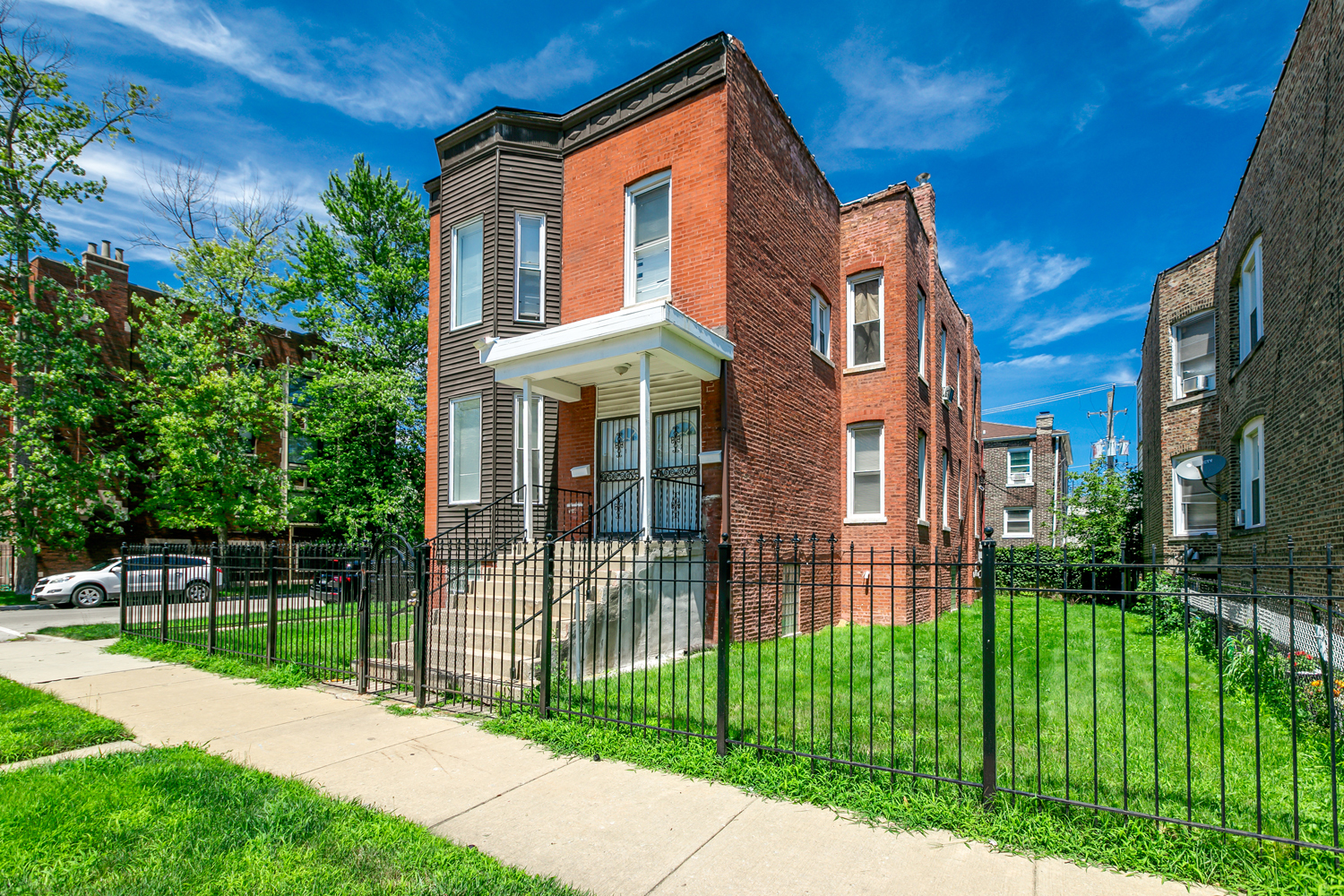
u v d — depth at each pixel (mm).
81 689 7012
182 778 4148
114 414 20094
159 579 10531
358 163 23891
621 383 10312
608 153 10797
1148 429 17781
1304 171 7320
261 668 7746
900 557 12570
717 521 8969
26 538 18281
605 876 3129
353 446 22344
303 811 3707
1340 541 6223
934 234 15742
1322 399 6762
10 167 18219
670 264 9773
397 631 7703
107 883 2939
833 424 13000
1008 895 2961
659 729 4945
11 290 18656
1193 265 13727
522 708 5766
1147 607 14133
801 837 3527
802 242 11914
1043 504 27734
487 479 11242
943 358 16734
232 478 20328
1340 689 5199
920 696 6297
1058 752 4738
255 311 22531
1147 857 3207
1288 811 3734
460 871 3076
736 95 9719
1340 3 6246
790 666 7652
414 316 24516
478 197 11688
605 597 7277
